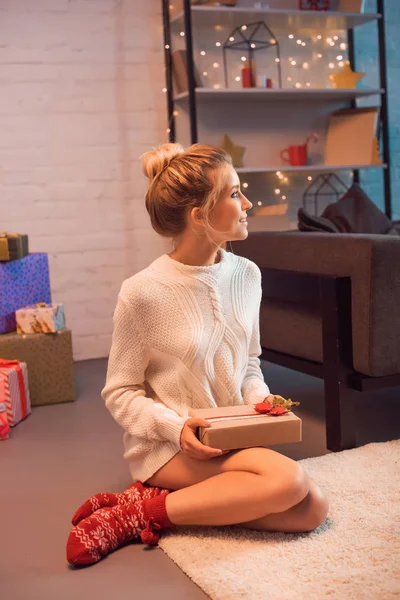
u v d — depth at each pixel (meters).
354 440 2.24
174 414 1.66
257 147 4.25
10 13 3.74
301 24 4.14
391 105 4.55
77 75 3.87
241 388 1.83
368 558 1.48
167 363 1.73
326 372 2.27
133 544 1.66
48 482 2.11
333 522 1.66
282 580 1.40
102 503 1.72
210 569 1.46
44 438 2.56
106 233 3.97
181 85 3.88
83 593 1.44
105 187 3.95
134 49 3.95
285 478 1.51
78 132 3.89
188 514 1.60
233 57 4.18
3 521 1.84
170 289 1.71
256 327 1.87
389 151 4.52
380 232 3.05
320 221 2.88
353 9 4.09
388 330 2.22
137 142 3.99
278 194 4.33
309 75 4.34
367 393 2.93
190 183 1.67
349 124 4.19
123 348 1.73
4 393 2.70
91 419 2.79
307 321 2.58
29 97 3.80
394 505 1.74
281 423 1.61
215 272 1.74
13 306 3.12
